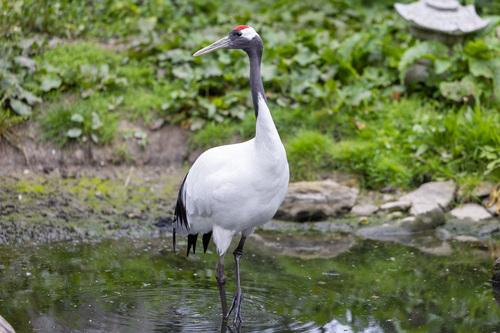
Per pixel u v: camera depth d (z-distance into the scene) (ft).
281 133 42.22
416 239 34.50
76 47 46.09
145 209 35.86
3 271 27.78
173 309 24.77
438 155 39.50
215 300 25.91
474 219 35.94
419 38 44.70
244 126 42.22
